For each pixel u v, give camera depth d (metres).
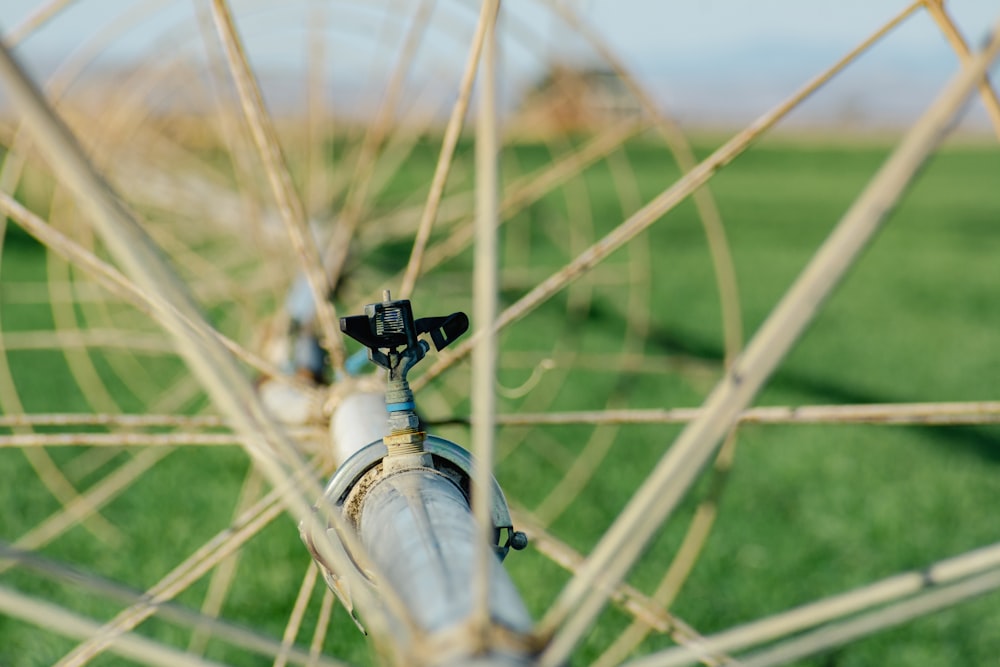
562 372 6.04
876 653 3.09
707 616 3.29
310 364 2.77
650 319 7.77
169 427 4.98
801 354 6.91
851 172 23.16
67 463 4.54
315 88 4.33
